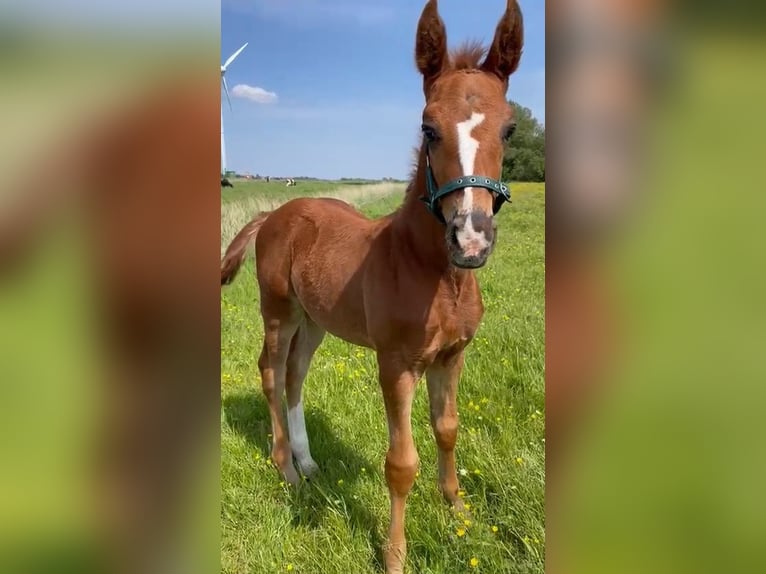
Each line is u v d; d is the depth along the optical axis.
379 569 2.45
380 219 2.87
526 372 3.69
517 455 2.80
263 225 3.51
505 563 2.26
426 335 2.33
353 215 3.14
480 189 1.89
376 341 2.45
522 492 2.54
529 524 2.36
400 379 2.39
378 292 2.42
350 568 2.40
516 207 10.91
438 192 1.98
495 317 4.79
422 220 2.27
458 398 3.54
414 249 2.32
